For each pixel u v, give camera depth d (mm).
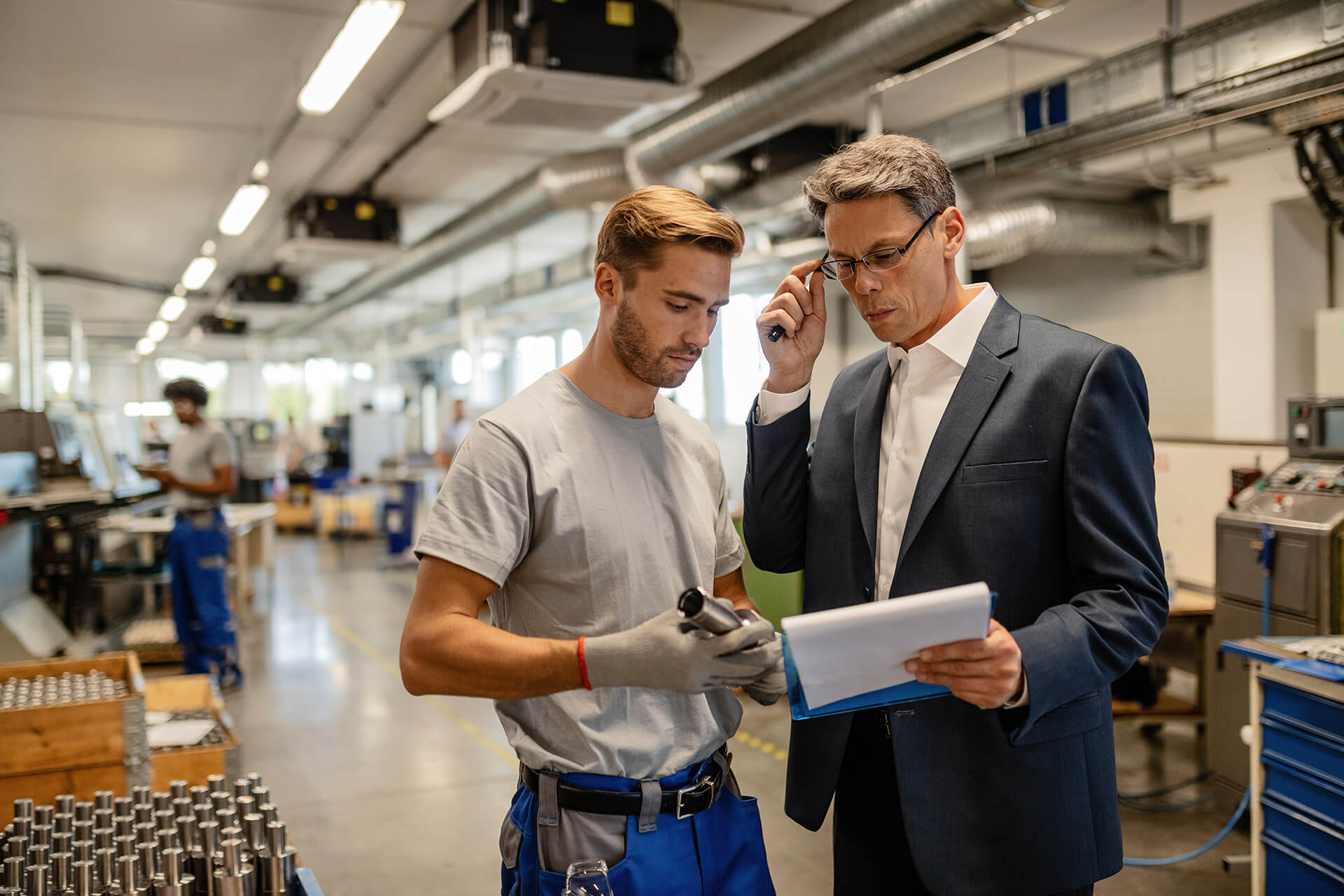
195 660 5055
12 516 4738
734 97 3945
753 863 1256
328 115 5336
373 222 7184
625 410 1206
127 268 10156
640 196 1105
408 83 4812
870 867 1392
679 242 1065
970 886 1205
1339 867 2164
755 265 6211
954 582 1227
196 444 4918
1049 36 4133
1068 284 6727
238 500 10984
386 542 11516
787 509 1475
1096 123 4000
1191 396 5852
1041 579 1210
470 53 3814
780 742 4070
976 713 1223
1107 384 1179
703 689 977
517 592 1174
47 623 5438
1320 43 3141
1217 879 2824
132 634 5727
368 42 3455
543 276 9367
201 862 1511
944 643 945
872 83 3414
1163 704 3672
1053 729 1209
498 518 1094
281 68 4605
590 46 3492
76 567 6023
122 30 4133
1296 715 2303
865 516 1338
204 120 5402
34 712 2039
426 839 3230
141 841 1574
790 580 4820
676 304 1087
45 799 2049
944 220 1241
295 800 3572
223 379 19016
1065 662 1063
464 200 7398
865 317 1257
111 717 2094
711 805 1222
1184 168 5031
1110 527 1151
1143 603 1143
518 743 1172
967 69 4523
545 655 1017
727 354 8758
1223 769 3279
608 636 1020
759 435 1438
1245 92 3416
